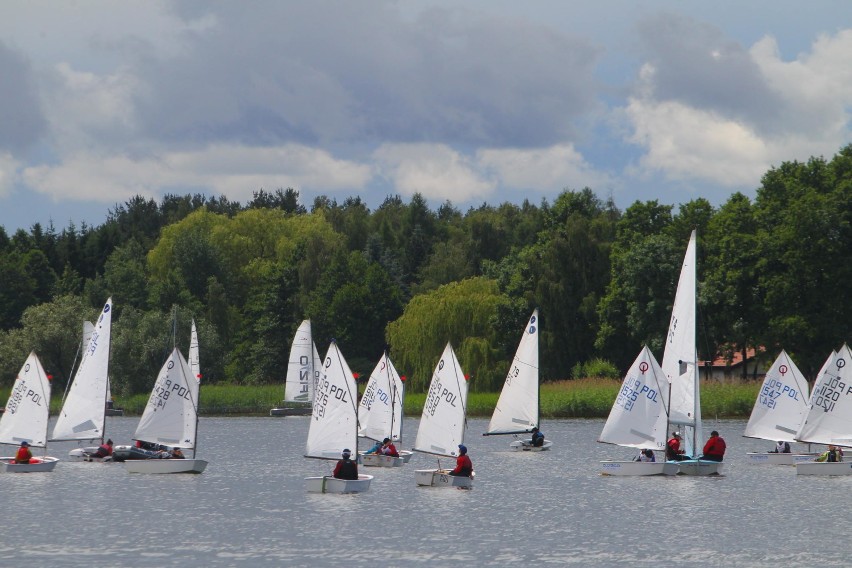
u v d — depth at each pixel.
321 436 125.94
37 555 92.00
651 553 92.25
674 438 144.12
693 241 135.62
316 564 88.69
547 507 115.19
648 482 135.38
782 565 87.94
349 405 125.31
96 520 107.75
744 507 115.00
